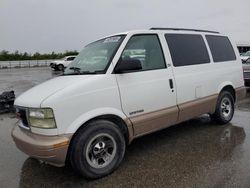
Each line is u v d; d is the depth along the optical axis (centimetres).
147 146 449
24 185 337
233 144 439
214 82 505
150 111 396
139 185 321
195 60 473
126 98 366
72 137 324
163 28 446
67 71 419
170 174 345
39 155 312
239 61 579
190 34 481
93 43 454
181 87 438
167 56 428
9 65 3988
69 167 385
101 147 344
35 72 2698
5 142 509
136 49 392
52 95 314
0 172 377
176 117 434
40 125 314
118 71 362
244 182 312
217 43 534
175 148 434
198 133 505
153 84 397
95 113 335
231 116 563
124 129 373
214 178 326
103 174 344
